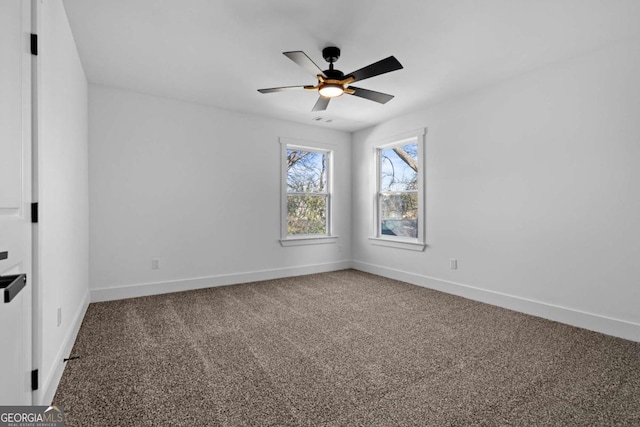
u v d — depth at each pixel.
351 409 1.56
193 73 3.04
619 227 2.46
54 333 1.69
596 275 2.58
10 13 1.10
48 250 1.56
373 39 2.42
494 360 2.08
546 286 2.89
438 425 1.44
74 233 2.37
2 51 1.03
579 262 2.68
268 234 4.44
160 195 3.65
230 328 2.62
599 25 2.23
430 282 3.96
